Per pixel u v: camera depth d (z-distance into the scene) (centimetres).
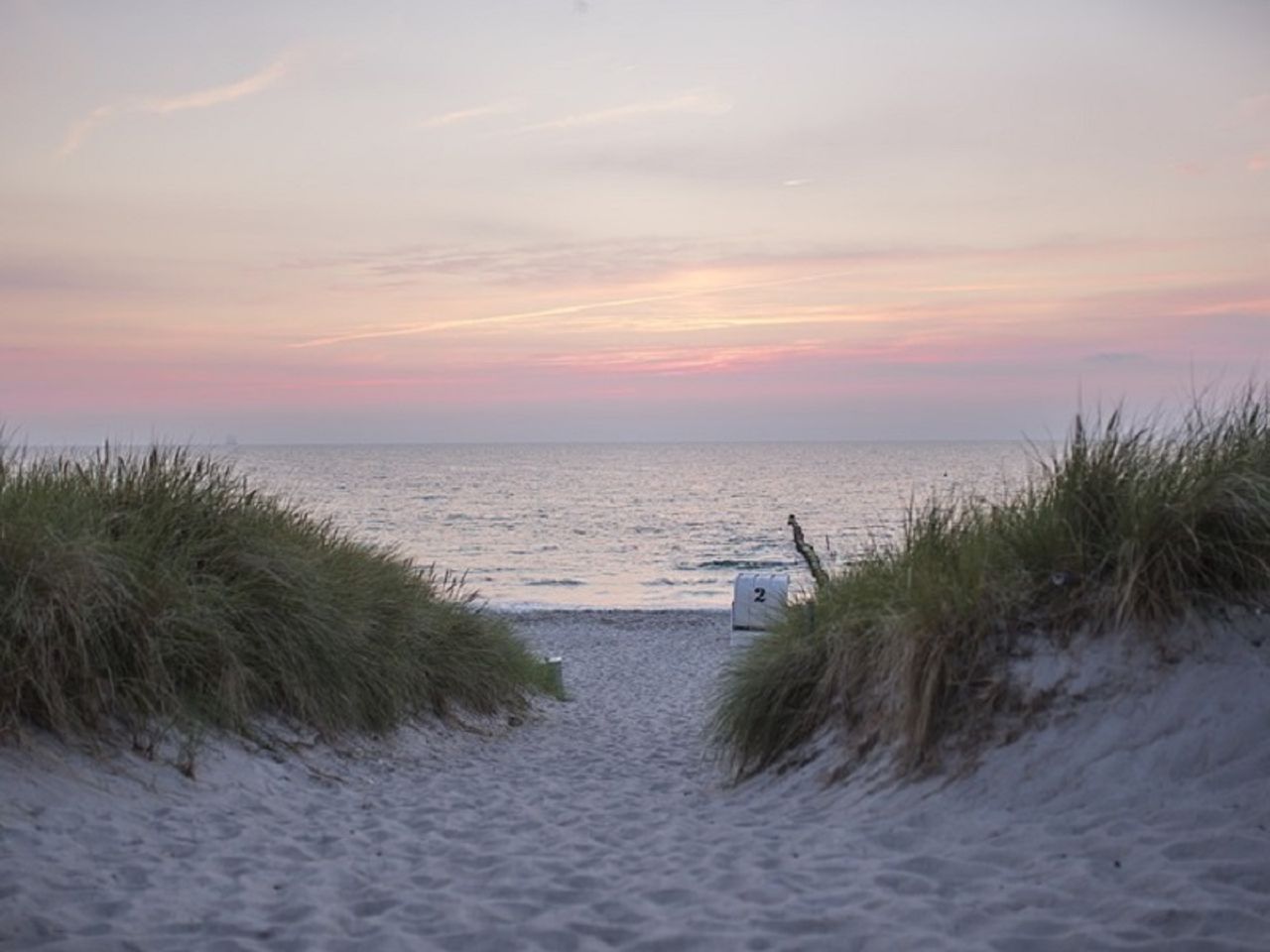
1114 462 610
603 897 459
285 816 617
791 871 474
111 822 543
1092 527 597
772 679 745
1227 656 520
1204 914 358
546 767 891
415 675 966
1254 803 437
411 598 1043
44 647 605
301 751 740
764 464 13662
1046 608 584
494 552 4866
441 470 12612
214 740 682
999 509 664
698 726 1208
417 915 440
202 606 719
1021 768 525
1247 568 542
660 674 1880
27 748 575
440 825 620
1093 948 347
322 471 11994
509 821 641
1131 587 541
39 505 684
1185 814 446
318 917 431
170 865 492
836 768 639
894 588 682
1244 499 551
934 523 713
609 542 5212
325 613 834
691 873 489
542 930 414
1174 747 493
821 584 803
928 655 589
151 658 663
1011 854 451
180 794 609
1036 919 378
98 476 789
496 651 1183
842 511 6356
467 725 1026
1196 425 616
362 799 687
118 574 674
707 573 4172
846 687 681
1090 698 536
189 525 786
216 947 394
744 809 636
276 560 810
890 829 517
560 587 3825
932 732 579
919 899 415
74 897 437
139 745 633
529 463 15112
